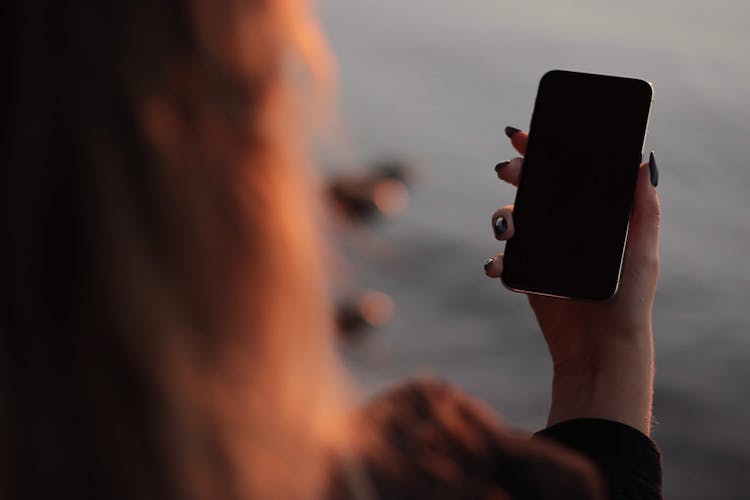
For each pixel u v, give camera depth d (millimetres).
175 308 495
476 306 12133
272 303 509
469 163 17531
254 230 509
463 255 13430
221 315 502
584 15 30031
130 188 497
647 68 25562
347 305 587
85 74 503
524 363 11188
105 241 490
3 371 500
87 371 495
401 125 19141
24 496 508
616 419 1051
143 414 495
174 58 513
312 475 532
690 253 15008
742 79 25047
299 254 518
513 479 625
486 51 25359
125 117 501
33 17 507
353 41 24578
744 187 17984
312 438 528
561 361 1220
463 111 20547
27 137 499
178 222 498
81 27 504
